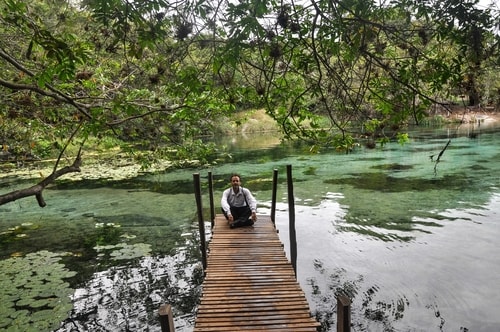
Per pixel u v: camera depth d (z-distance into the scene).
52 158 22.34
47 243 10.19
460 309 6.22
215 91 5.17
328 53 3.25
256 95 4.96
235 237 8.34
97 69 7.11
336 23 2.74
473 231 9.62
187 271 8.37
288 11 2.87
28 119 8.67
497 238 9.09
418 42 3.17
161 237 10.53
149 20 2.83
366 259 8.44
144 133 8.77
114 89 6.83
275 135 38.06
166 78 4.71
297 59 3.66
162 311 3.60
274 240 8.12
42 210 13.55
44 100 8.25
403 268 7.84
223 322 4.82
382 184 15.34
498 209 11.31
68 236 10.73
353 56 3.19
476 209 11.41
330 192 14.55
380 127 4.09
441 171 17.27
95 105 6.24
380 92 3.77
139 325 6.28
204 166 21.86
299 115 4.83
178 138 9.70
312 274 7.91
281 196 14.43
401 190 14.18
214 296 5.55
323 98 3.48
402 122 3.85
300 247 9.40
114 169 21.23
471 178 15.51
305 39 3.11
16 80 6.68
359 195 13.85
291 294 5.60
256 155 25.34
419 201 12.60
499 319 5.89
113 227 11.45
